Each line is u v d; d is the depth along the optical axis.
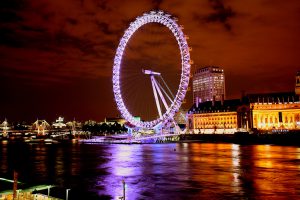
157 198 72.50
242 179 88.88
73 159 149.38
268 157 135.00
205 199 70.44
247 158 133.12
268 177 90.56
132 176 98.50
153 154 162.75
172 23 181.38
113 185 86.75
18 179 97.88
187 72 188.38
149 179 92.94
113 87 194.38
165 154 161.00
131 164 124.94
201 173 99.81
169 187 82.25
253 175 94.00
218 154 153.12
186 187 81.56
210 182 86.31
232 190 77.12
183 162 126.25
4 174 107.69
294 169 102.69
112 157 153.50
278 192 74.31
